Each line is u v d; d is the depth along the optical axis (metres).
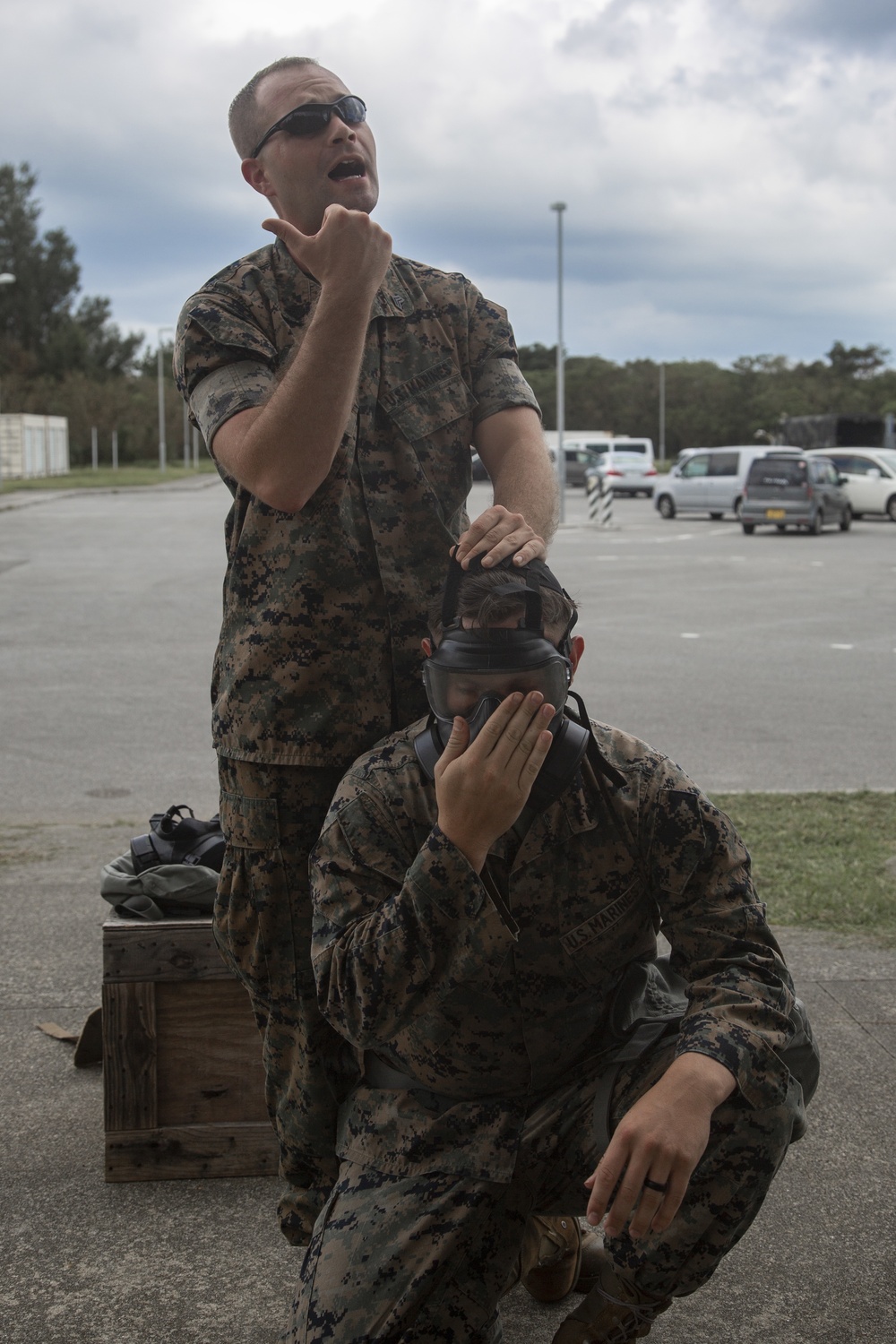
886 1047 3.42
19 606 14.05
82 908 4.55
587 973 1.88
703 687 9.19
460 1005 1.82
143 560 19.66
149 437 71.69
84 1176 2.81
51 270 78.88
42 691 9.15
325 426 1.72
